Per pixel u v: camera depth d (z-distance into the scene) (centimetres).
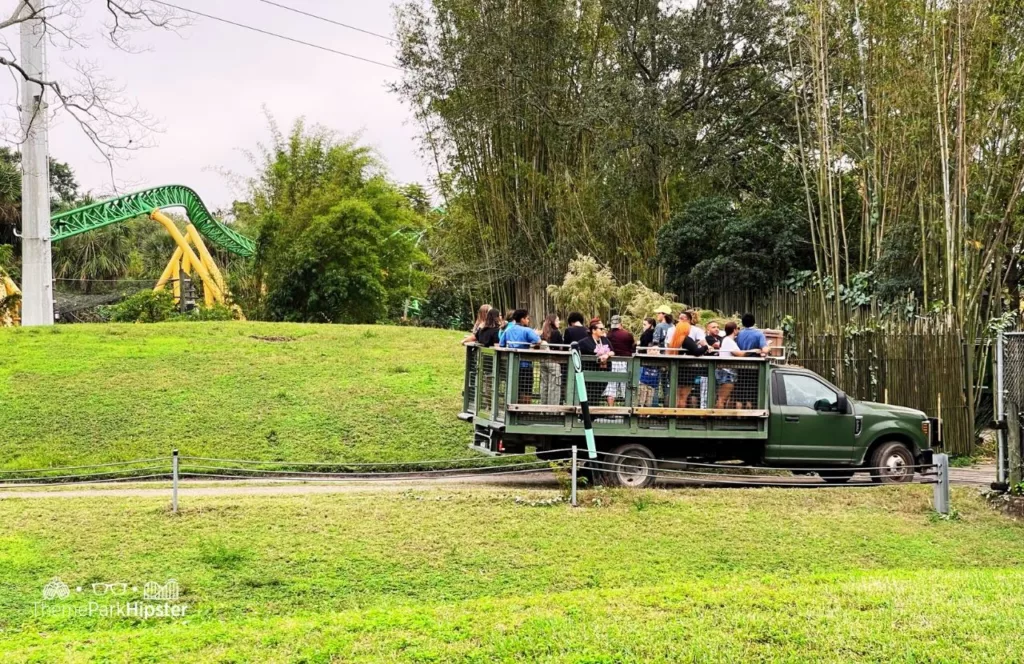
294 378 1995
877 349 1728
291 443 1617
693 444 1343
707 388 1311
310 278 3978
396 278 4344
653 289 2861
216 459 1395
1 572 901
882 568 957
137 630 760
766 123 3209
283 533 1025
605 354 1267
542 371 1262
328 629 714
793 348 1761
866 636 670
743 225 2705
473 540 1009
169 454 1552
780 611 736
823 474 1368
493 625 710
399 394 1884
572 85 3200
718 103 3250
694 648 650
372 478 1432
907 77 1973
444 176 3353
